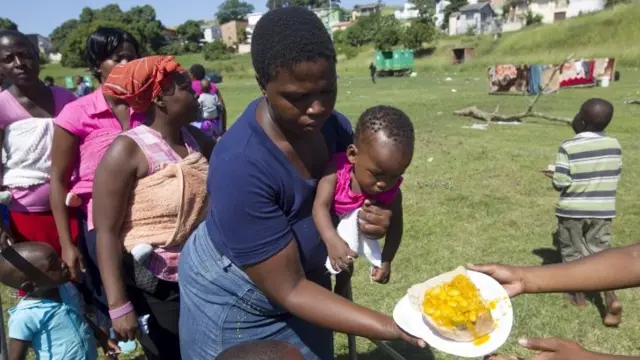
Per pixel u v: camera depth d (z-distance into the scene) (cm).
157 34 8769
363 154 197
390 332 176
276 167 187
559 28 5044
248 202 181
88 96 302
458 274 194
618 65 3850
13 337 281
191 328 229
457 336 171
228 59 7762
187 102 263
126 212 258
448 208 714
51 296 291
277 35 162
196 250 223
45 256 281
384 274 242
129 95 253
